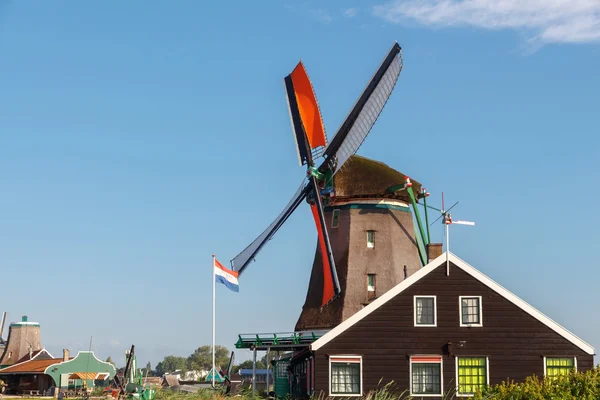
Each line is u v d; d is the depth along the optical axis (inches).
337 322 1894.7
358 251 1964.8
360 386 1460.4
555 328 1483.8
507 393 1165.1
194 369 7775.6
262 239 2182.6
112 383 3255.4
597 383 1122.0
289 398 1701.5
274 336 1764.3
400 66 1843.0
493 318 1486.2
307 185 2058.3
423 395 1460.4
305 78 2052.2
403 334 1478.8
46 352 3774.6
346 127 1975.9
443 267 1501.0
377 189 1979.6
